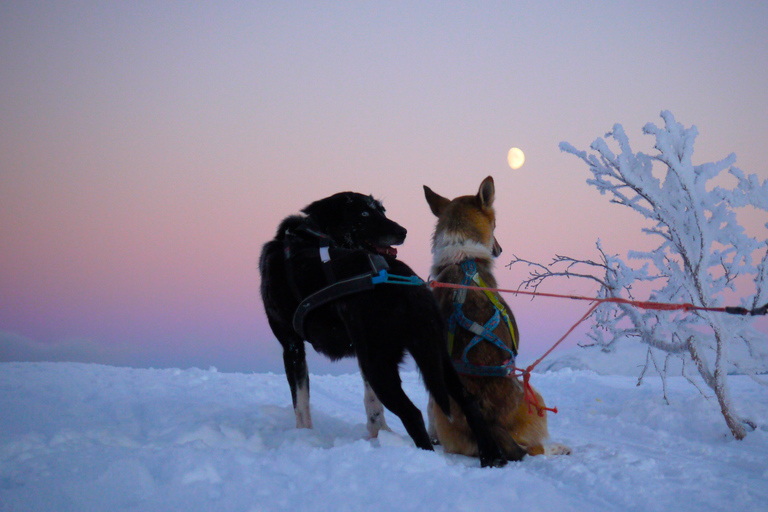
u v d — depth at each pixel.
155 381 6.84
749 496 2.79
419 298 3.69
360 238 4.52
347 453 3.01
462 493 2.50
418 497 2.47
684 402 5.46
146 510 2.36
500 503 2.45
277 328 4.55
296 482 2.70
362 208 4.56
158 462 2.89
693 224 4.80
